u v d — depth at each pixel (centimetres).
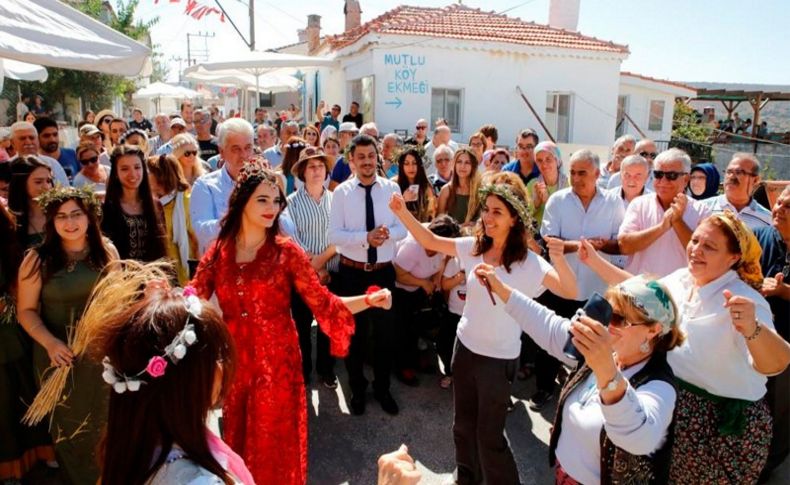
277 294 258
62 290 277
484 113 1305
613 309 189
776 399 323
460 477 308
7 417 302
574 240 409
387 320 399
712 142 1967
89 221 286
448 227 427
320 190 447
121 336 117
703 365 241
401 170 507
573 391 207
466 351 287
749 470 244
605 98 1391
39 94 1791
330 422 394
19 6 398
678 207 337
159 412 115
